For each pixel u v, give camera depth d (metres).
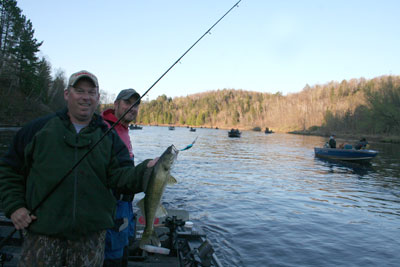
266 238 7.62
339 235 8.06
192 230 5.68
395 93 59.56
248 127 128.75
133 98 3.64
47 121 2.14
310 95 123.31
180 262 4.38
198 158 24.78
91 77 2.23
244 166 20.73
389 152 35.12
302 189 13.77
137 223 5.13
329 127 80.31
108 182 2.33
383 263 6.54
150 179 2.36
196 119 169.00
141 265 4.13
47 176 2.00
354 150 23.28
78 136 2.12
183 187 12.94
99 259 2.18
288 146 41.78
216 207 10.12
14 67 58.31
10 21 59.84
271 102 146.75
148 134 67.25
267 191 13.01
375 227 8.77
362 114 69.31
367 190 13.99
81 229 2.04
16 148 2.08
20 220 1.97
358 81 120.31
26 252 2.02
